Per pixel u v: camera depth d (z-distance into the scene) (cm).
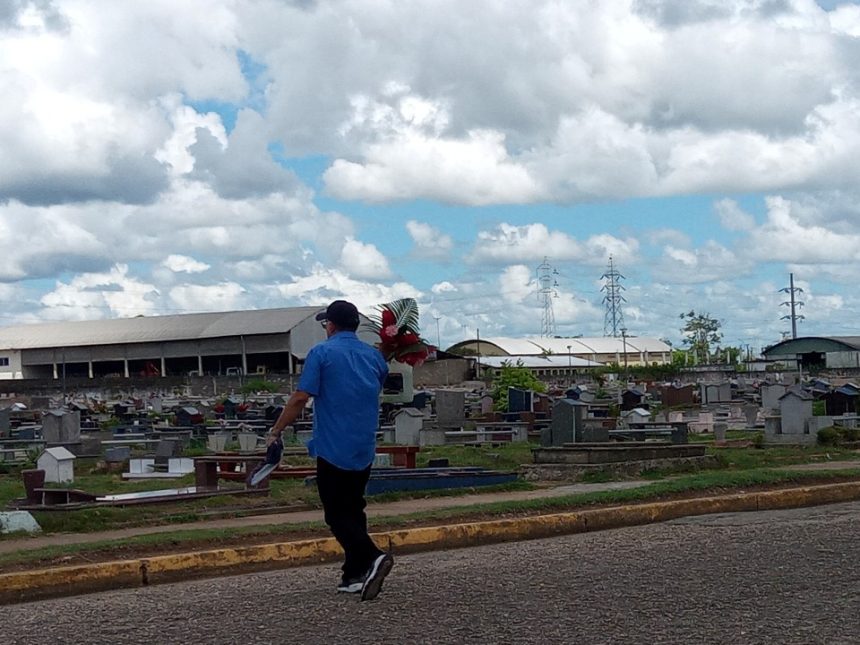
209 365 10394
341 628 743
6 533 1392
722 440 2962
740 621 743
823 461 2231
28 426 3934
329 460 802
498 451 2752
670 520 1407
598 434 2573
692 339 15288
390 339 1019
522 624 744
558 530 1320
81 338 10550
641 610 784
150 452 3011
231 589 948
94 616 841
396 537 1188
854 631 711
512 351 13900
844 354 10575
